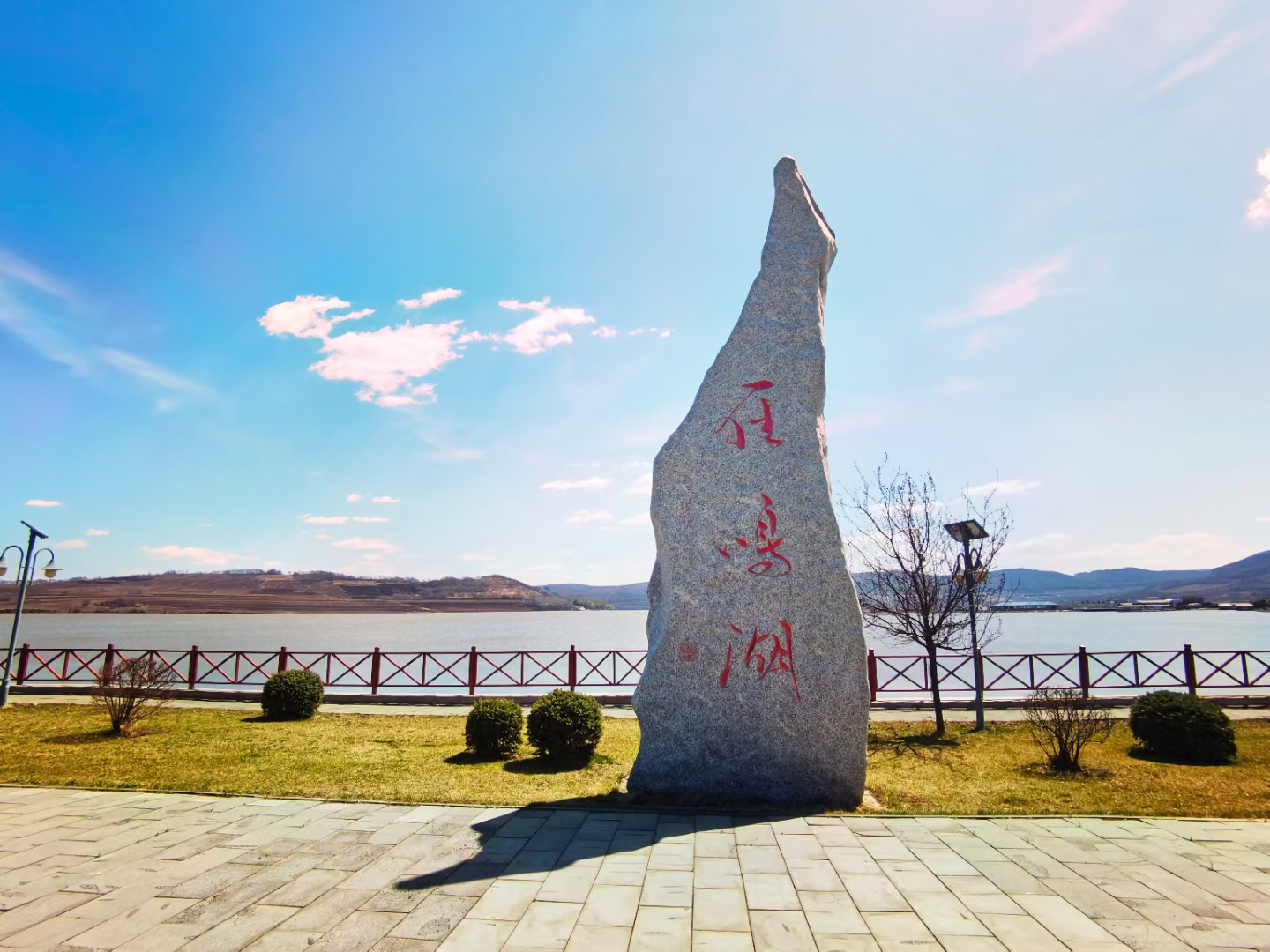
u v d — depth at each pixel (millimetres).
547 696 9172
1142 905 4625
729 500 7430
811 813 6633
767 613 7203
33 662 25438
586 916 4492
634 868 5266
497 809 6703
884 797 7270
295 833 6012
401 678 27500
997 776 8242
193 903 4652
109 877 5059
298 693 12242
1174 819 6414
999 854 5539
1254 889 4875
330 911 4535
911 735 10852
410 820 6375
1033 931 4285
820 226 7992
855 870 5227
